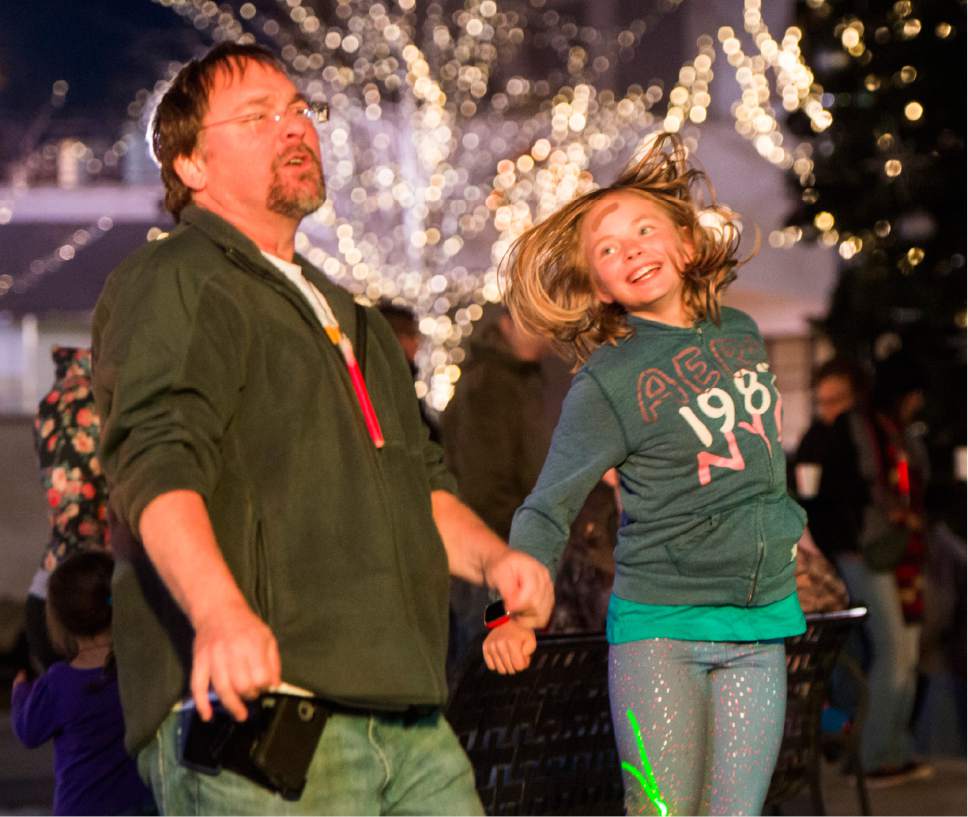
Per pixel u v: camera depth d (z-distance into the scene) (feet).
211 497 9.61
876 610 25.00
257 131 10.59
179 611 9.94
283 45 67.31
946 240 43.50
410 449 10.99
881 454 25.36
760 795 13.44
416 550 10.43
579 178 19.02
